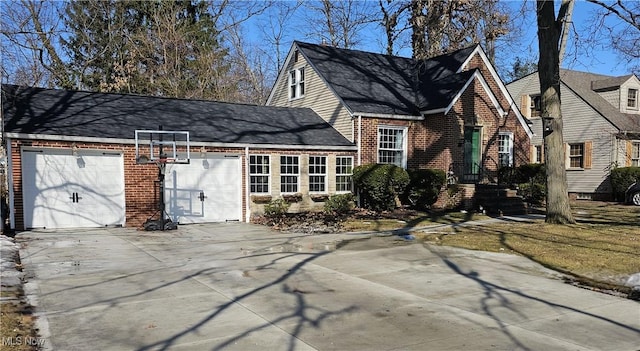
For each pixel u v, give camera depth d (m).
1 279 7.21
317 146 17.56
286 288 6.95
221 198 15.76
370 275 7.88
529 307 6.01
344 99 19.00
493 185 18.98
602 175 24.34
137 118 15.52
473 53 21.36
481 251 10.07
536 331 5.09
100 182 13.80
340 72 20.92
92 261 8.92
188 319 5.45
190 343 4.68
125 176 14.06
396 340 4.79
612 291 6.83
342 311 5.80
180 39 30.28
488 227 13.87
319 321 5.40
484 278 7.67
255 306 6.00
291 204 17.20
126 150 14.05
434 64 22.95
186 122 16.23
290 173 17.30
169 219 13.99
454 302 6.24
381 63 23.05
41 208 13.05
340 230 13.60
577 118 25.58
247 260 9.16
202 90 30.83
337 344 4.67
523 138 22.00
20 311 5.62
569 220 14.02
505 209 17.89
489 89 20.06
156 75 30.09
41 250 10.01
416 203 18.80
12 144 12.53
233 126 17.02
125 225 14.09
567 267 8.35
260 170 16.59
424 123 20.05
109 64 30.09
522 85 29.28
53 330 5.03
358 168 18.00
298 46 21.81
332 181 18.09
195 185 15.32
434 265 8.71
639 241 10.86
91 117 14.67
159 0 31.14
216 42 33.84
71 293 6.56
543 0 13.20
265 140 16.58
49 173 13.15
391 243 11.26
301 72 22.28
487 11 26.62
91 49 30.69
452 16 26.89
